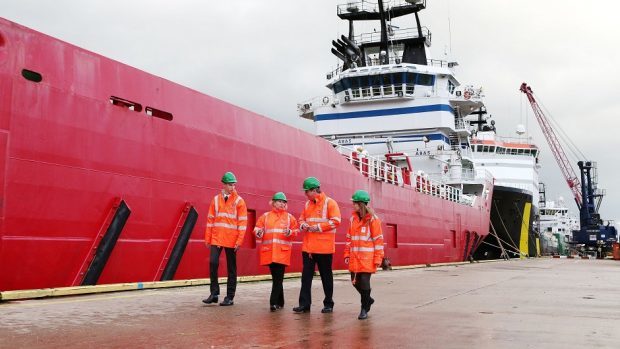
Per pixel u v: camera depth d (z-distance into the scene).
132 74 11.84
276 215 8.76
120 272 11.32
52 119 10.00
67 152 10.23
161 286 11.87
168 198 12.52
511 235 46.25
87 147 10.63
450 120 34.84
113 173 11.16
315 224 8.46
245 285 13.61
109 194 11.06
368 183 23.59
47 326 6.52
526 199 46.75
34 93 9.73
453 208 34.22
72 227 10.31
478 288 13.48
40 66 9.89
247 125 15.59
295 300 10.29
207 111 14.02
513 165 57.84
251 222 15.55
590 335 6.58
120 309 8.24
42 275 9.81
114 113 11.27
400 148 34.66
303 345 5.78
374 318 7.89
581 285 14.82
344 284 14.45
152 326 6.76
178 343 5.74
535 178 59.84
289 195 17.42
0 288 9.13
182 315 7.81
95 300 9.25
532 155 58.56
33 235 9.62
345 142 35.50
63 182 10.13
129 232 11.49
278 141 17.11
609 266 30.22
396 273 20.81
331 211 8.46
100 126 10.93
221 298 10.18
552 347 5.77
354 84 35.00
